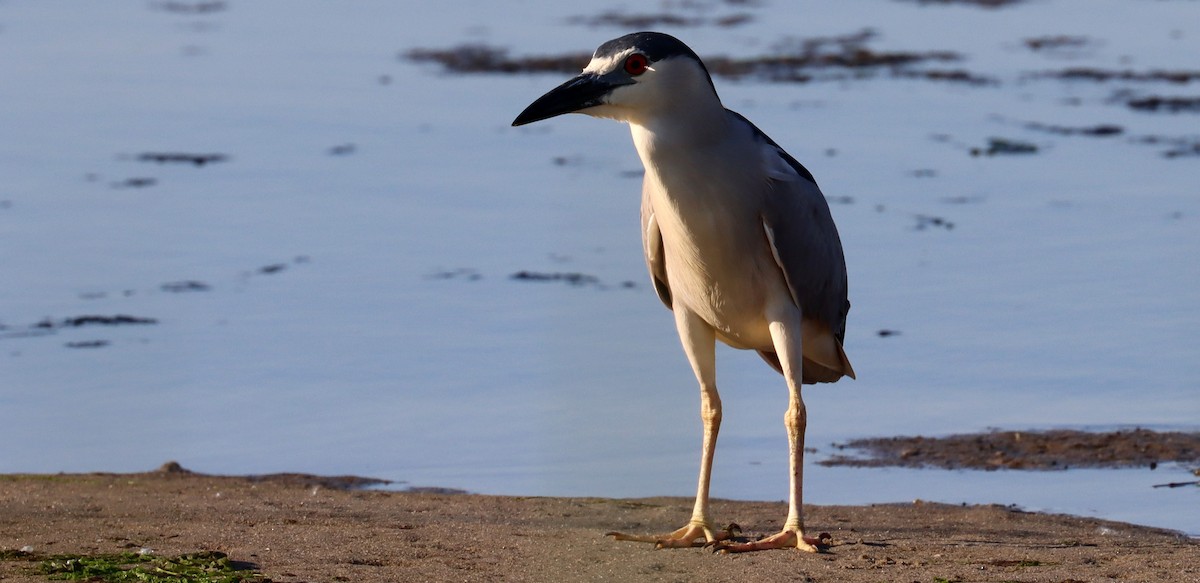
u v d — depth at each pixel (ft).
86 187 72.18
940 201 68.64
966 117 91.71
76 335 48.85
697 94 27.96
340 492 34.78
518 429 40.27
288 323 50.42
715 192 28.19
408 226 64.54
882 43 125.39
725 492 35.73
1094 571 25.53
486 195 70.64
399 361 46.24
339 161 79.10
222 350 47.47
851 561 26.68
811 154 80.18
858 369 45.96
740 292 29.04
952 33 132.05
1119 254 58.65
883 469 37.52
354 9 153.89
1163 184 71.72
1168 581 24.59
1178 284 54.13
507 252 59.98
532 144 84.48
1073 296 53.11
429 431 40.34
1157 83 103.81
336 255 59.67
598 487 35.58
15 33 133.90
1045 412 41.73
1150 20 138.92
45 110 95.40
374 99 100.99
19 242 61.11
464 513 32.32
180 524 29.48
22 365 45.75
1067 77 107.24
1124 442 39.04
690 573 25.70
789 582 24.86
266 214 66.80
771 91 102.68
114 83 107.24
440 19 145.38
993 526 31.45
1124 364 45.52
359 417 41.16
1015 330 49.32
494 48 124.06
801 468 28.81
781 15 145.38
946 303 52.54
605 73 27.91
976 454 38.45
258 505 32.50
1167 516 33.19
